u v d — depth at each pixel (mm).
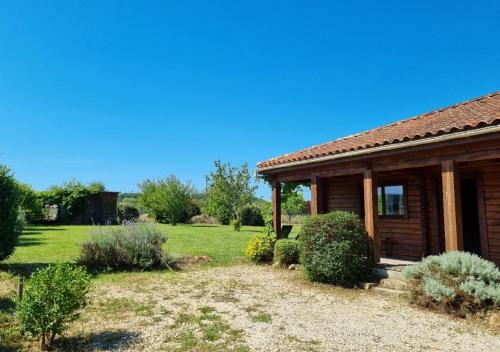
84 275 5047
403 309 6582
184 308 6578
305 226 9031
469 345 4848
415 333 5301
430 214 10688
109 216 35094
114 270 10445
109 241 10742
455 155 7305
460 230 7219
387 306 6797
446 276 6434
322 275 8703
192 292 7895
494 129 6297
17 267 9742
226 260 12273
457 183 7363
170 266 11078
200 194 39250
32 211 27641
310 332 5293
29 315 4508
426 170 10773
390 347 4738
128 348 4645
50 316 4523
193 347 4672
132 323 5680
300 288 8305
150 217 36125
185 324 5637
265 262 11891
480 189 9312
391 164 8570
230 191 33875
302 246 9000
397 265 9141
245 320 5867
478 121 6570
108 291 7918
